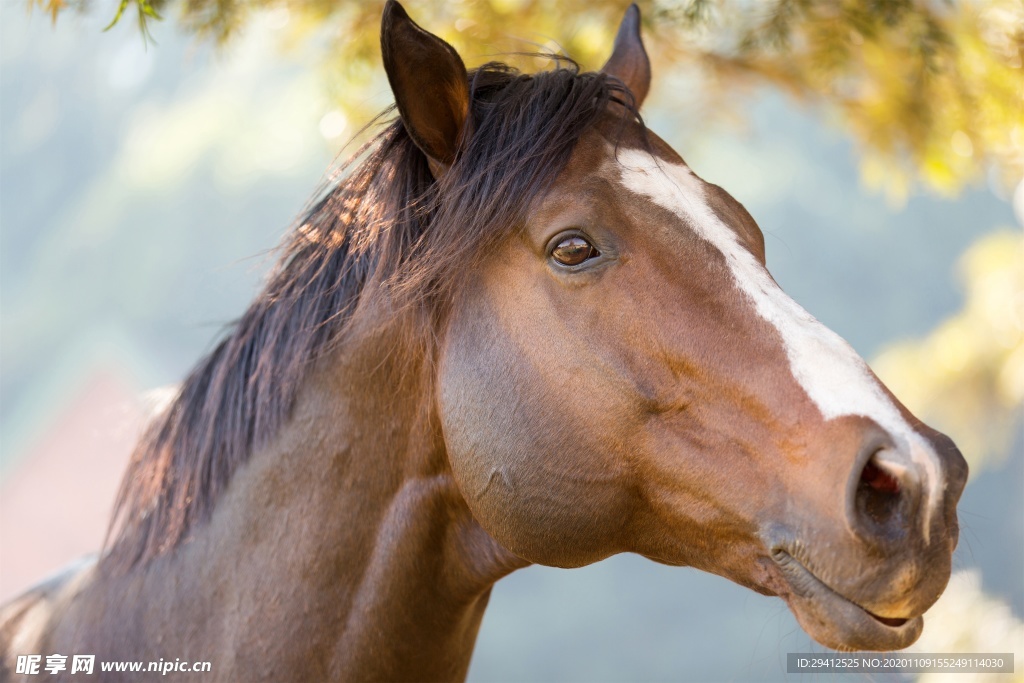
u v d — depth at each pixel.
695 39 7.10
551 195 3.22
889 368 11.38
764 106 55.09
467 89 3.34
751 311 3.03
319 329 3.64
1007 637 8.66
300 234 3.77
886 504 2.75
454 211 3.26
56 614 4.10
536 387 3.21
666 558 3.33
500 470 3.27
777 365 2.96
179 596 3.74
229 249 59.94
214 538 3.73
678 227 3.15
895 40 6.80
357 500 3.57
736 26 6.85
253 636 3.58
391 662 3.63
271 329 3.74
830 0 6.30
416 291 3.39
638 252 3.14
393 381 3.53
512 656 46.22
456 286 3.38
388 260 3.44
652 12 6.36
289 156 59.81
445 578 3.66
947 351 10.65
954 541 2.75
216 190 60.94
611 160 3.29
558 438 3.20
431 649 3.72
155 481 3.92
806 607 2.88
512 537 3.32
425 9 6.32
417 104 3.30
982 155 7.05
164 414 4.04
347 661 3.58
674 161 3.43
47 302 66.62
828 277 58.75
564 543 3.29
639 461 3.14
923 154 7.36
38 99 71.69
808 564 2.82
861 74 7.22
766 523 2.92
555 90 3.34
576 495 3.22
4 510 37.06
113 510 4.07
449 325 3.40
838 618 2.80
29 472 37.62
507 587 48.44
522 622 47.12
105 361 38.34
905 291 59.31
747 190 56.94
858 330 58.66
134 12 5.38
